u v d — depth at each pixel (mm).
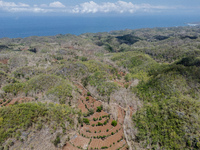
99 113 61656
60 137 46969
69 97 68312
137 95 69500
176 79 70188
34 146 42719
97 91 76188
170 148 42656
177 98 57438
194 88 66250
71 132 50594
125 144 47281
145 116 54844
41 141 44281
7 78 83688
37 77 80500
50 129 47375
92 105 67812
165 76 74812
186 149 41156
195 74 72188
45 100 64750
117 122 56688
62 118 51844
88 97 72562
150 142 46156
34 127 45844
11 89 71062
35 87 72500
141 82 82438
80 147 45500
